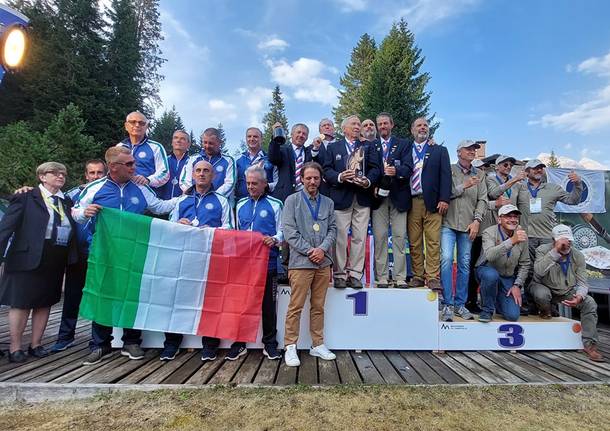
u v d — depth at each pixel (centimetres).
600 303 647
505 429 249
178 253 369
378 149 429
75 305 400
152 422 252
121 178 365
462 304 434
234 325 363
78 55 2145
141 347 389
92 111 2072
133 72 2402
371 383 313
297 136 474
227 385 303
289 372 334
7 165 769
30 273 354
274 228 388
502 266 418
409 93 2350
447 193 409
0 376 315
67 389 293
